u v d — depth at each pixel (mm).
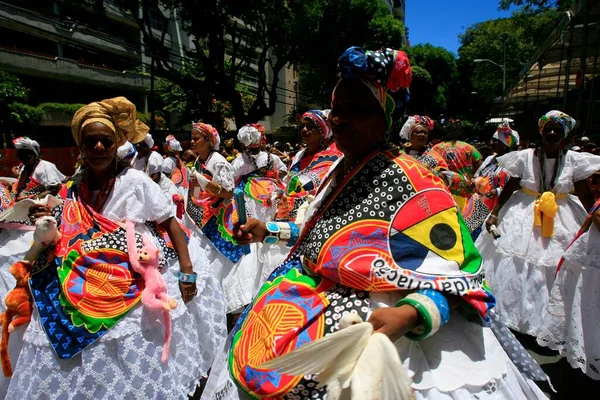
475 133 46688
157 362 2564
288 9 24688
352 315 1419
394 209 1627
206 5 22188
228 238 4930
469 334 1706
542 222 4355
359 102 1708
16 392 2500
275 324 1700
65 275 2562
